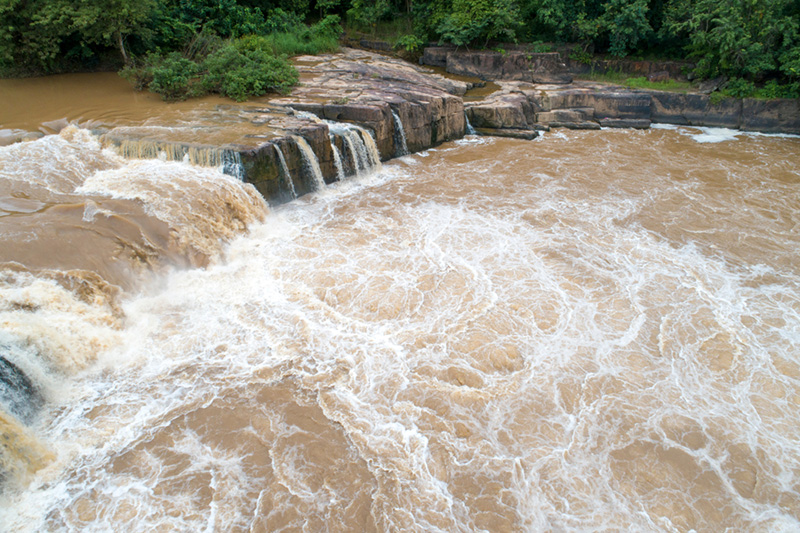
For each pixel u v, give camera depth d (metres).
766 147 18.27
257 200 11.84
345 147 14.21
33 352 7.06
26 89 16.22
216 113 14.74
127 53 18.55
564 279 10.21
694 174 15.57
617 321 9.10
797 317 9.21
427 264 10.55
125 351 8.07
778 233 12.07
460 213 12.74
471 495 6.26
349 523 5.92
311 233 11.59
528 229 12.05
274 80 17.08
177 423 7.02
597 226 12.27
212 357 8.11
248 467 6.49
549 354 8.34
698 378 7.93
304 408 7.32
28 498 6.01
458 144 18.14
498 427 7.12
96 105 15.24
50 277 8.09
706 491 6.32
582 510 6.10
